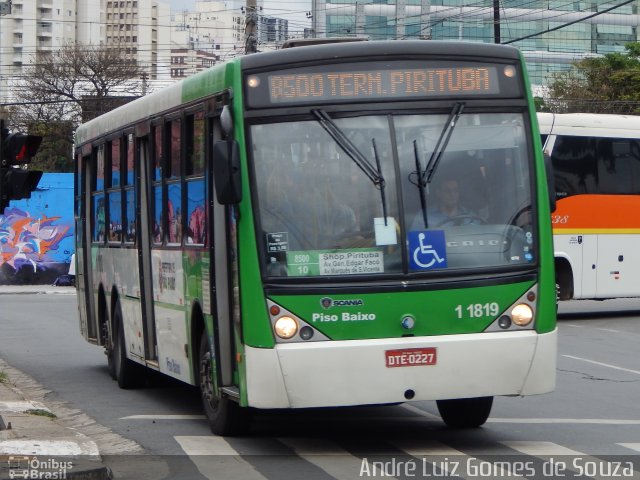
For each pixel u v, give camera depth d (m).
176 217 12.52
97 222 17.45
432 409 13.38
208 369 11.45
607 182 26.08
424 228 9.95
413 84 10.22
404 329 9.80
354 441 11.12
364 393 9.67
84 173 18.45
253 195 9.91
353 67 10.18
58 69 68.75
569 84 61.72
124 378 15.95
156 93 13.58
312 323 9.73
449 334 9.88
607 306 32.59
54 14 168.62
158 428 12.29
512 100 10.39
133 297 14.82
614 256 26.09
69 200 53.28
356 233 9.89
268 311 9.75
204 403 11.72
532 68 87.56
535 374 10.03
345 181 9.98
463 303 9.90
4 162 12.62
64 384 16.77
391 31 75.00
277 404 9.67
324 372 9.64
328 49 10.19
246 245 9.86
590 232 25.88
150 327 14.12
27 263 52.81
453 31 79.56
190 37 154.50
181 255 12.23
